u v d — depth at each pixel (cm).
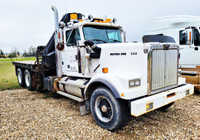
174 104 486
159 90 323
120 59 326
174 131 317
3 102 520
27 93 659
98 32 425
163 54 324
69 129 325
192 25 594
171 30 649
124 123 300
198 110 431
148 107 279
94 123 352
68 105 484
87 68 377
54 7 449
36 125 345
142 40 302
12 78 1120
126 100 301
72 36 439
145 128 330
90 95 368
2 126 341
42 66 609
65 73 486
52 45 554
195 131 316
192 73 600
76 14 466
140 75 303
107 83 302
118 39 471
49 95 616
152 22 712
